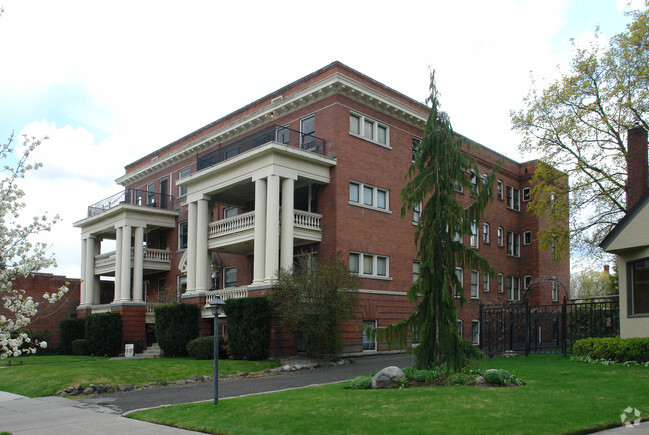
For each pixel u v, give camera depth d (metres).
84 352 34.31
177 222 37.91
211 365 22.12
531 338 28.03
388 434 9.24
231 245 28.70
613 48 28.34
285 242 25.22
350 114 28.38
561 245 30.84
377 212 28.97
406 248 30.48
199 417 11.94
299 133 29.20
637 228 18.48
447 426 9.41
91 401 16.14
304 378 18.41
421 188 15.45
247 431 10.30
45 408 15.16
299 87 30.41
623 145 28.34
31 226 11.99
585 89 28.95
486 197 15.34
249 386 17.19
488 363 18.75
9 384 19.84
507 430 9.00
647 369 15.44
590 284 62.62
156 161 40.53
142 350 33.72
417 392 12.72
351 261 27.34
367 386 14.31
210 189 29.25
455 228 15.50
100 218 38.03
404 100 31.22
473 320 35.16
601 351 17.75
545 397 11.60
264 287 24.61
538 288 41.25
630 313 18.86
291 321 23.02
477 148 16.14
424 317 15.42
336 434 9.53
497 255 39.62
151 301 35.84
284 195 25.58
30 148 11.99
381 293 28.44
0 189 11.66
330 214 26.98
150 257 37.31
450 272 15.22
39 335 37.12
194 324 28.42
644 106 27.28
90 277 39.66
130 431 11.41
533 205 32.28
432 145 15.89
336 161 27.06
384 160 29.78
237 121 32.72
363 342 27.22
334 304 22.47
